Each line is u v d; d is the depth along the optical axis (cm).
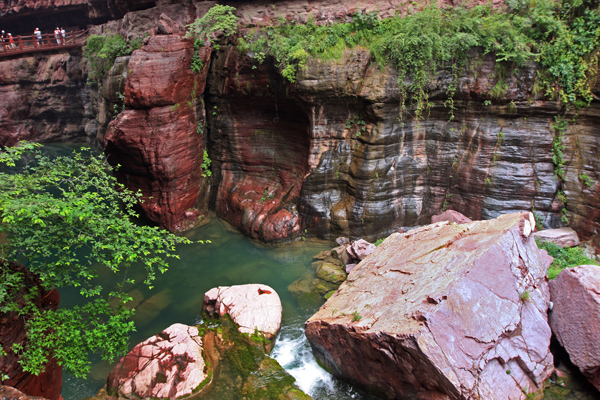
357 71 1255
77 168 747
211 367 862
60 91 2753
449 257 809
